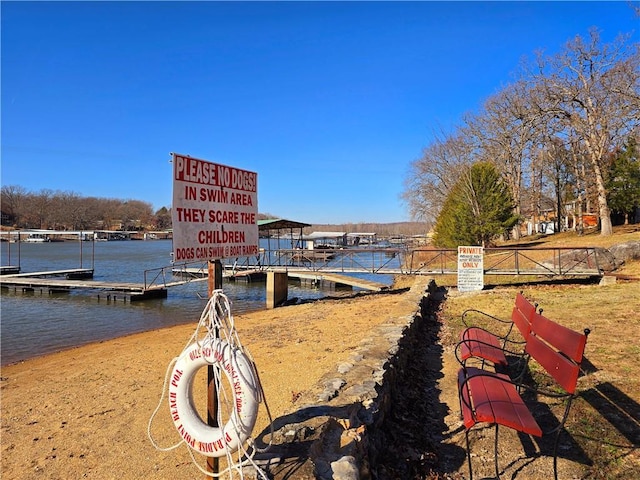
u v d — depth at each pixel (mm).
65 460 4453
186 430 2596
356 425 3051
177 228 2418
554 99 23578
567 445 3270
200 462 4086
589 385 4273
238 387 2389
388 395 4055
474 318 8523
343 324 10578
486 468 3109
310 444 2762
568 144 31391
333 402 3441
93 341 13328
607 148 24922
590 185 30109
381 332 6000
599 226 32781
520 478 2934
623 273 13359
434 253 30781
